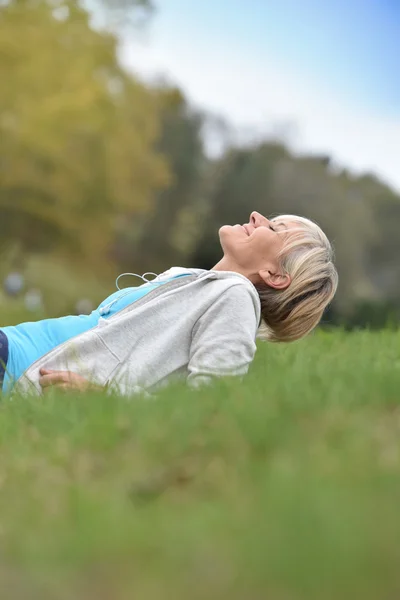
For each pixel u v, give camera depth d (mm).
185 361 4344
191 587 1688
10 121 31938
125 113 37875
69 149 33406
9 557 2039
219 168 52594
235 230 4668
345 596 1583
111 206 36719
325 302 4723
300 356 5086
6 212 35531
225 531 1945
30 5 33781
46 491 2568
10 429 3309
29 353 4281
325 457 2408
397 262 52250
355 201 52031
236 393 3203
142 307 4367
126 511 2219
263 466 2434
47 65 32531
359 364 4047
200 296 4398
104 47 34438
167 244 56188
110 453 2840
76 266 46625
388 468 2260
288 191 49344
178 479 2543
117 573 1825
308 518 1865
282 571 1668
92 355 4277
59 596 1756
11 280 22844
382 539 1760
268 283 4566
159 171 41188
